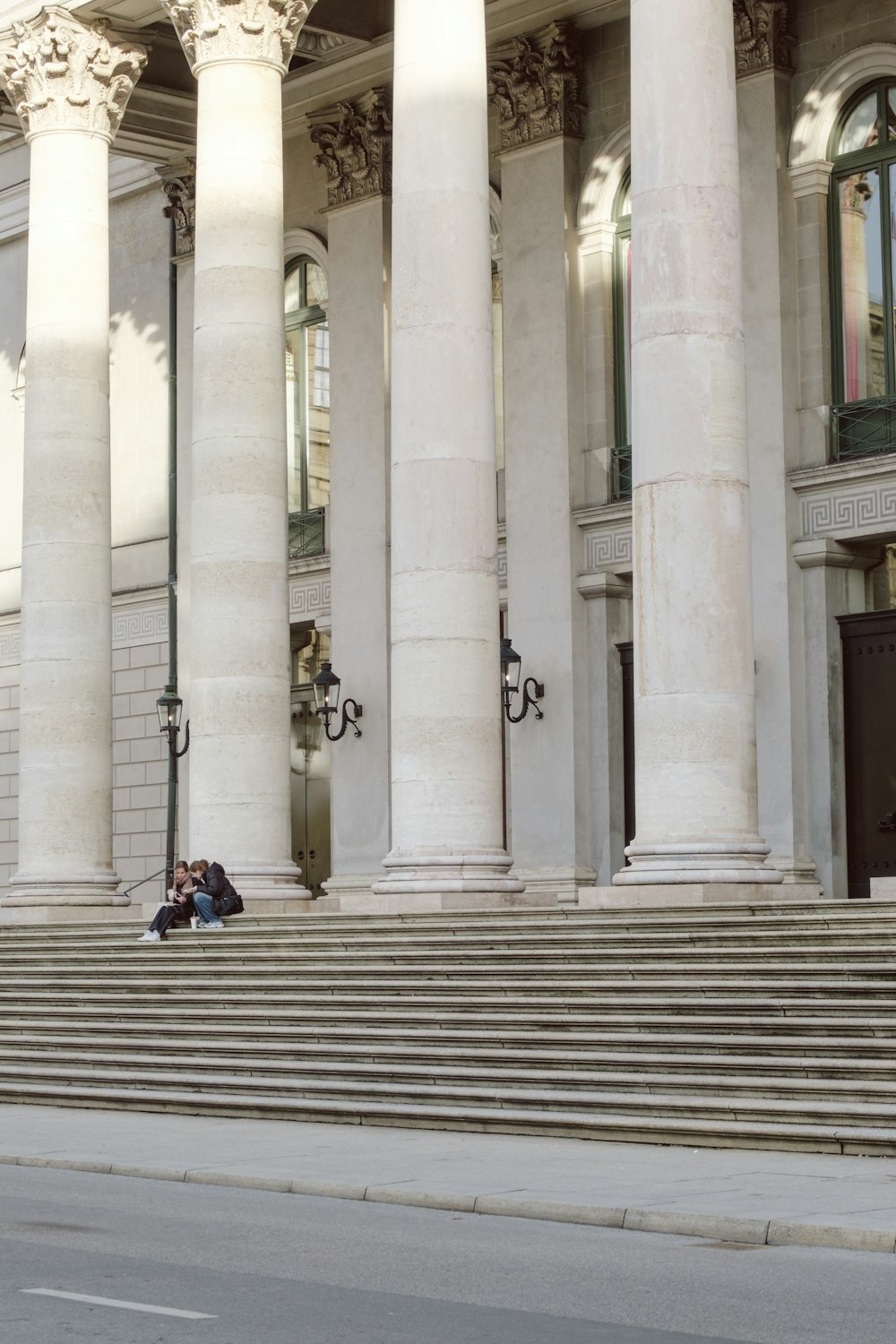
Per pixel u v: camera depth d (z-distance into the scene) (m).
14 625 56.56
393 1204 17.78
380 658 45.50
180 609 50.88
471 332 32.12
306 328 49.31
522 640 42.47
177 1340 11.48
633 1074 22.86
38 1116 26.45
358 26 45.03
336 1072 25.64
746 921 26.16
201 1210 17.47
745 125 39.09
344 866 45.59
